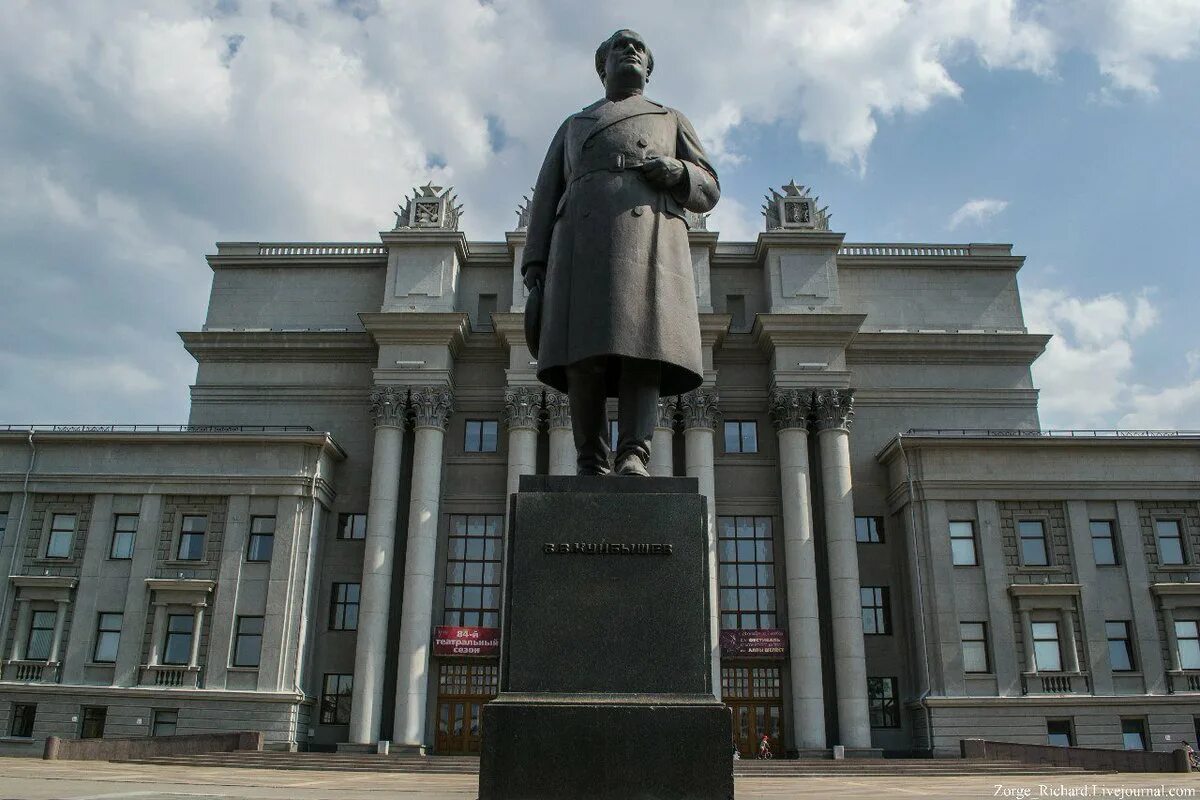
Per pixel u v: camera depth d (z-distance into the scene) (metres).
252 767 26.62
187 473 36.41
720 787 4.88
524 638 5.29
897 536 38.78
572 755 4.89
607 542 5.46
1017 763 28.73
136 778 13.98
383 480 37.59
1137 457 36.78
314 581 36.84
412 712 34.44
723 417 40.53
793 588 36.44
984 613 35.12
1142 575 35.44
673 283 6.35
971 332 42.03
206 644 34.44
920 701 34.44
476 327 42.47
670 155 6.67
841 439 38.34
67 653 34.53
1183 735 33.38
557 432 38.25
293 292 43.78
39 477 36.50
